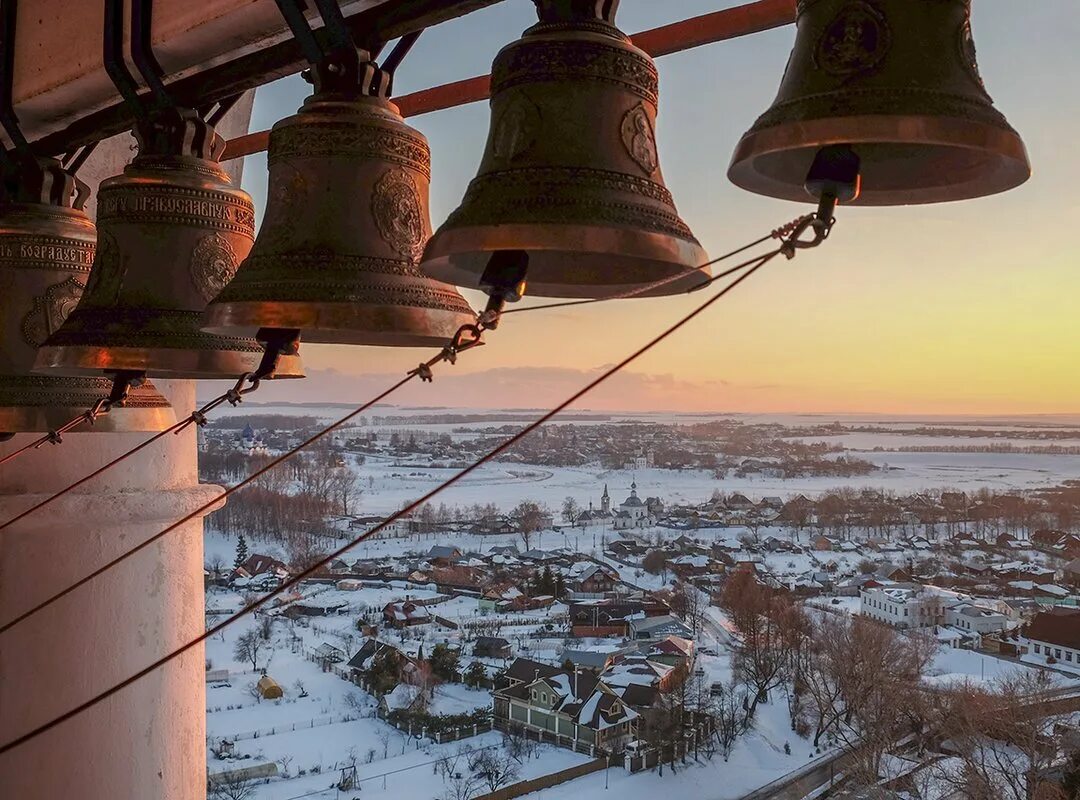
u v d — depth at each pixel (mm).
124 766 3502
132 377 2391
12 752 3451
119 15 2385
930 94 1286
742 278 1248
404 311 1897
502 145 1678
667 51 2350
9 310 2686
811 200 1503
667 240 1554
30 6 2992
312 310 1857
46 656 3412
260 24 2479
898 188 1572
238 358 2330
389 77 2113
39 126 3232
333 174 1994
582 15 1716
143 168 2369
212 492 3775
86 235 2795
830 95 1313
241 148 3443
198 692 3770
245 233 2480
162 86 2350
